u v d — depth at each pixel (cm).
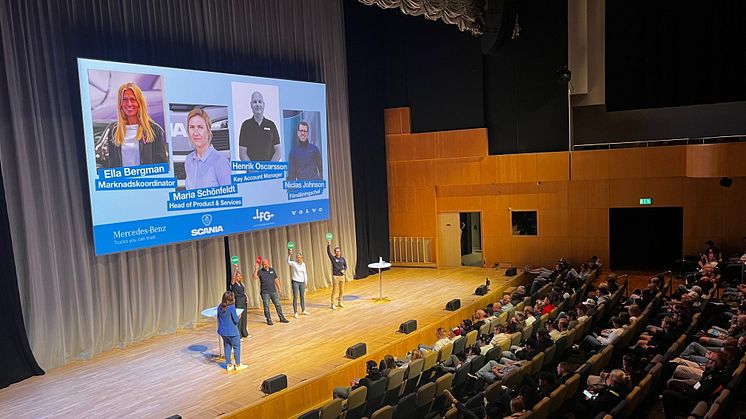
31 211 984
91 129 1030
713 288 1188
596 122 1831
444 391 788
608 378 725
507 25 1412
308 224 1534
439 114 1767
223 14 1301
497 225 1773
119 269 1110
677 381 744
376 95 1770
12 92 958
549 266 1734
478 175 1748
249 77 1323
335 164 1625
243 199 1314
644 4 1673
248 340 1130
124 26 1112
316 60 1557
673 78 1673
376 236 1777
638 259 1867
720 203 1587
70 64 1036
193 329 1224
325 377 935
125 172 1083
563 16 1659
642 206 1647
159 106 1142
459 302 1312
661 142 1620
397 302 1390
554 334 973
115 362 1031
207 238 1254
